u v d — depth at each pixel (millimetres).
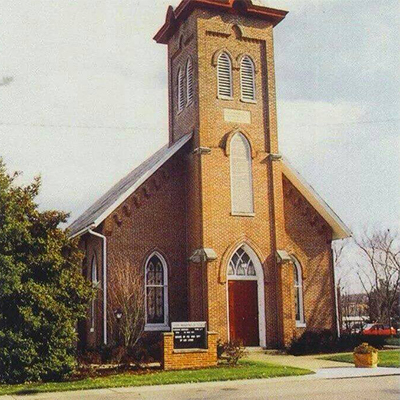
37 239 20422
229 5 30344
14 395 17359
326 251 32062
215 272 27984
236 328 28625
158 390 17859
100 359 24219
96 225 27750
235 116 30016
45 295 19875
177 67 32625
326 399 15398
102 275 28359
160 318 29125
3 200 20266
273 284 29344
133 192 29312
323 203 31625
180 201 30250
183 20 31734
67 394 17406
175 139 32250
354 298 78938
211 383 19031
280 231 29828
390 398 15477
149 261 29484
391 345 31453
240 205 29406
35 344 19750
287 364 23578
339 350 28438
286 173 31531
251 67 30906
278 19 31453
